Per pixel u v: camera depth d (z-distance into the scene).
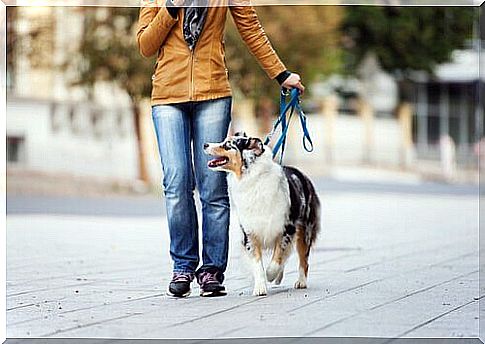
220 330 6.49
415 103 45.00
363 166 40.69
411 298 7.97
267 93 27.16
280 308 7.41
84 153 29.86
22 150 28.62
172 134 8.11
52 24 25.52
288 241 8.14
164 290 8.68
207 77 8.09
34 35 25.41
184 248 8.20
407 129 42.41
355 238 14.25
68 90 27.56
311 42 29.27
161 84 8.12
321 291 8.39
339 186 30.05
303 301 7.78
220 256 8.27
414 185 31.59
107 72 25.75
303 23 28.83
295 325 6.66
